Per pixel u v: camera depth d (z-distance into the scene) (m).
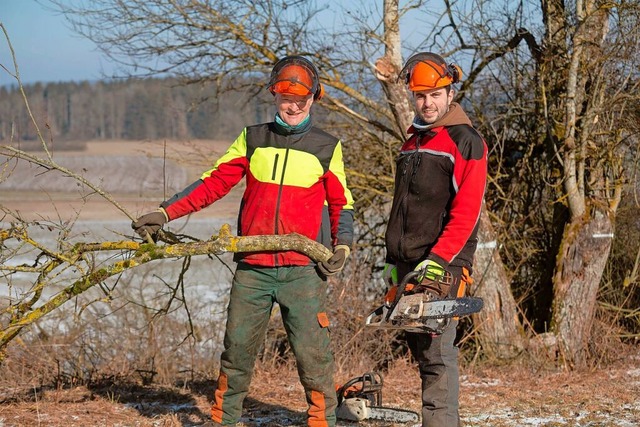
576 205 7.34
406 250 3.82
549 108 7.73
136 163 47.00
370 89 8.22
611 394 5.90
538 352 7.13
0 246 4.30
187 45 8.20
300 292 4.07
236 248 3.98
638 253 7.85
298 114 4.06
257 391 5.85
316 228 4.12
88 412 5.03
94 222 21.36
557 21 7.55
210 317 7.45
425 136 3.82
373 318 3.77
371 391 4.85
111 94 64.44
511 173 8.30
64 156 52.50
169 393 5.66
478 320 7.22
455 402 3.79
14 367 6.24
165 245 4.07
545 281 7.99
